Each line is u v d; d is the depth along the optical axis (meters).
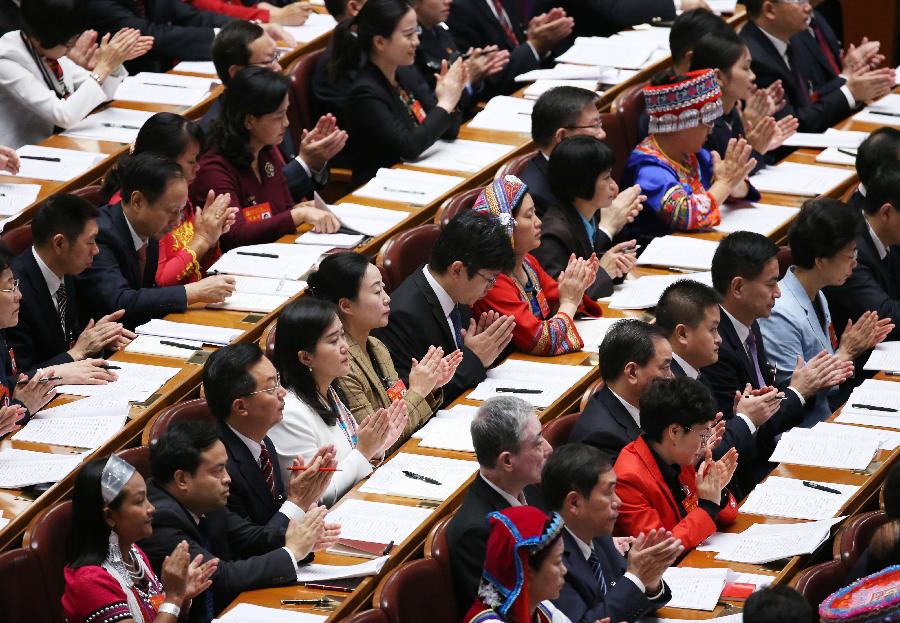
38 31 28.70
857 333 25.06
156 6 34.38
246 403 19.28
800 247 25.61
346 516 19.61
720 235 28.20
